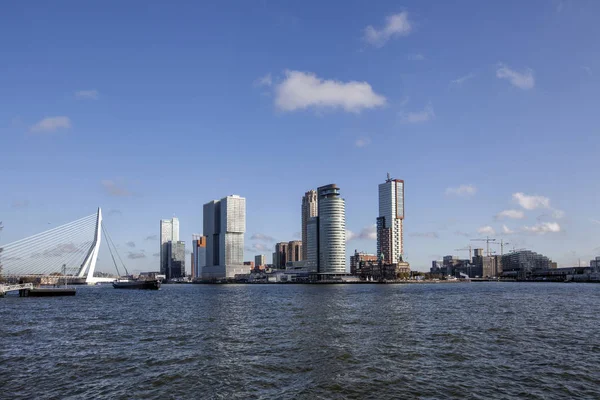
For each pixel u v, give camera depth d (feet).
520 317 320.91
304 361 174.60
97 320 326.85
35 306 476.54
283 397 130.21
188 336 242.99
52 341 229.04
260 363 172.14
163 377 153.38
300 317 334.03
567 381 143.84
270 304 494.59
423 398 127.85
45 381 149.69
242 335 243.19
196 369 164.14
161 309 431.43
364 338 226.38
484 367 162.61
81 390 139.33
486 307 414.62
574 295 652.48
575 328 260.83
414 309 397.19
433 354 185.47
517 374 152.66
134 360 180.24
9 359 183.62
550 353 187.11
